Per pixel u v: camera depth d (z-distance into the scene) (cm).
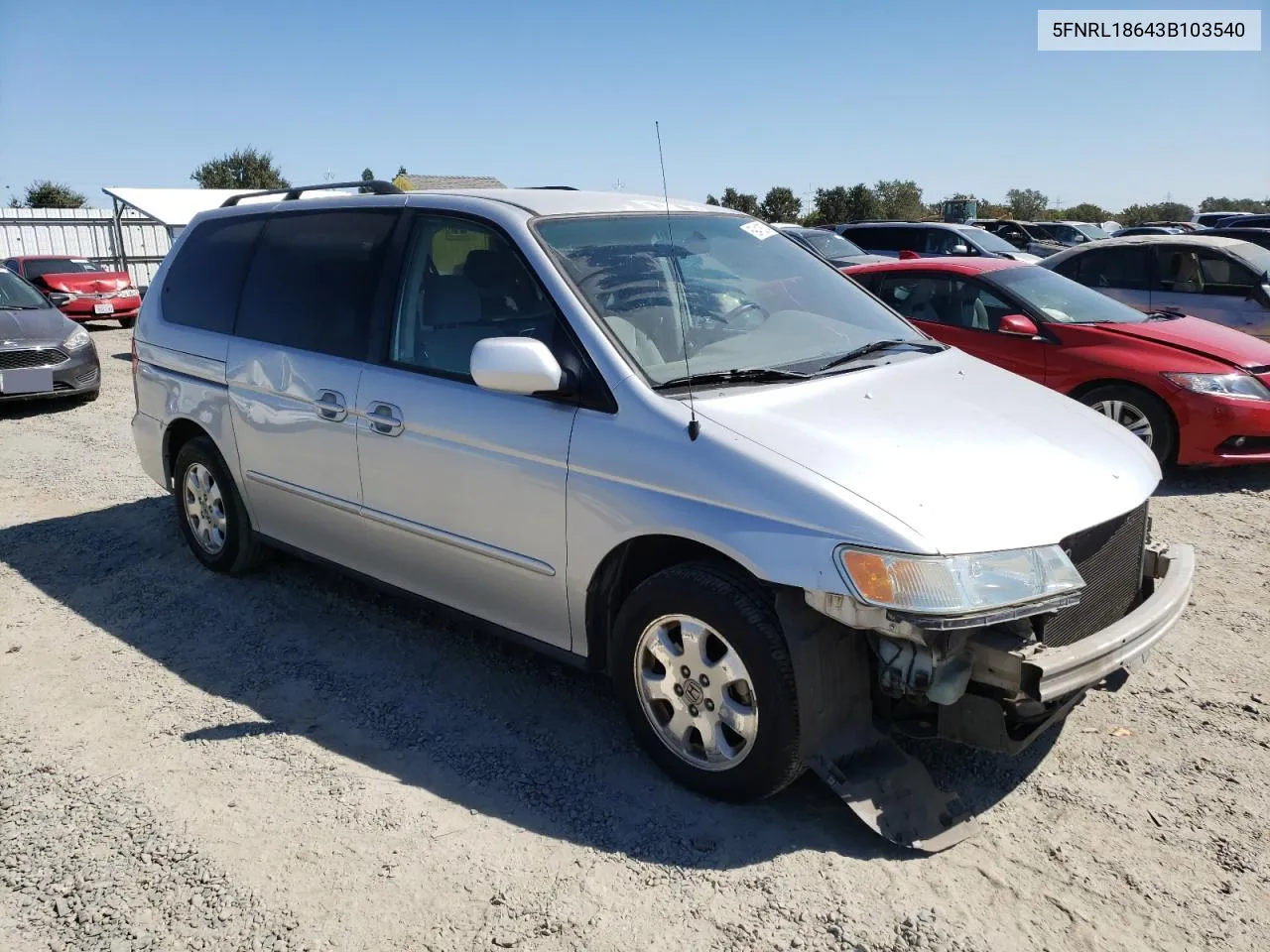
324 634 458
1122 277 1042
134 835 309
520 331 360
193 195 2756
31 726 377
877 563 274
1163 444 696
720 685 311
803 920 271
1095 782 336
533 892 284
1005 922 271
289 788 335
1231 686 402
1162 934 267
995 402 357
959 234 1697
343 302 431
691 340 357
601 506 328
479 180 1124
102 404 1078
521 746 361
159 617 480
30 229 3064
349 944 264
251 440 475
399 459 395
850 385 346
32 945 265
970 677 285
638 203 423
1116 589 328
